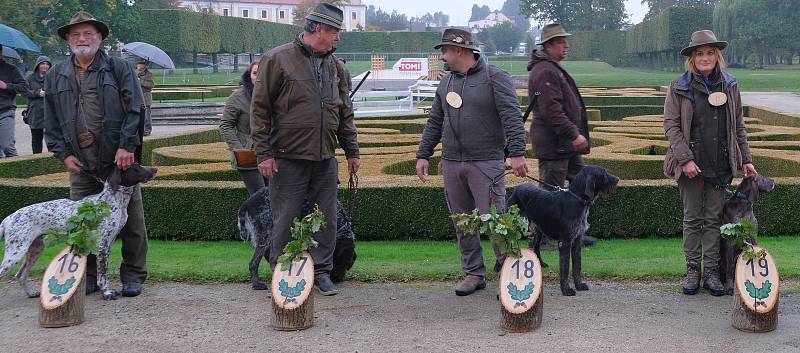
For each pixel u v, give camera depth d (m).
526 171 6.21
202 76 58.28
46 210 6.00
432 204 8.44
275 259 6.30
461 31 6.24
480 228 5.50
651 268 6.86
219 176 10.12
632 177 10.62
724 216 6.25
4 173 11.37
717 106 6.16
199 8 95.81
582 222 6.22
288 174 6.21
